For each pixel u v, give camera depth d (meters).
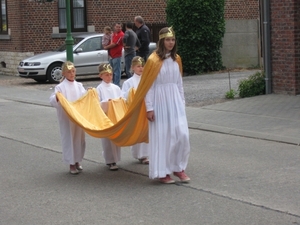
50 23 26.56
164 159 9.19
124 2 27.97
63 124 9.86
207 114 14.05
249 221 7.84
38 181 9.62
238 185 9.10
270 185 9.05
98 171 10.09
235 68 25.30
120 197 8.80
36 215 8.24
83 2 27.30
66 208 8.45
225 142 11.67
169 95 9.16
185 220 7.93
